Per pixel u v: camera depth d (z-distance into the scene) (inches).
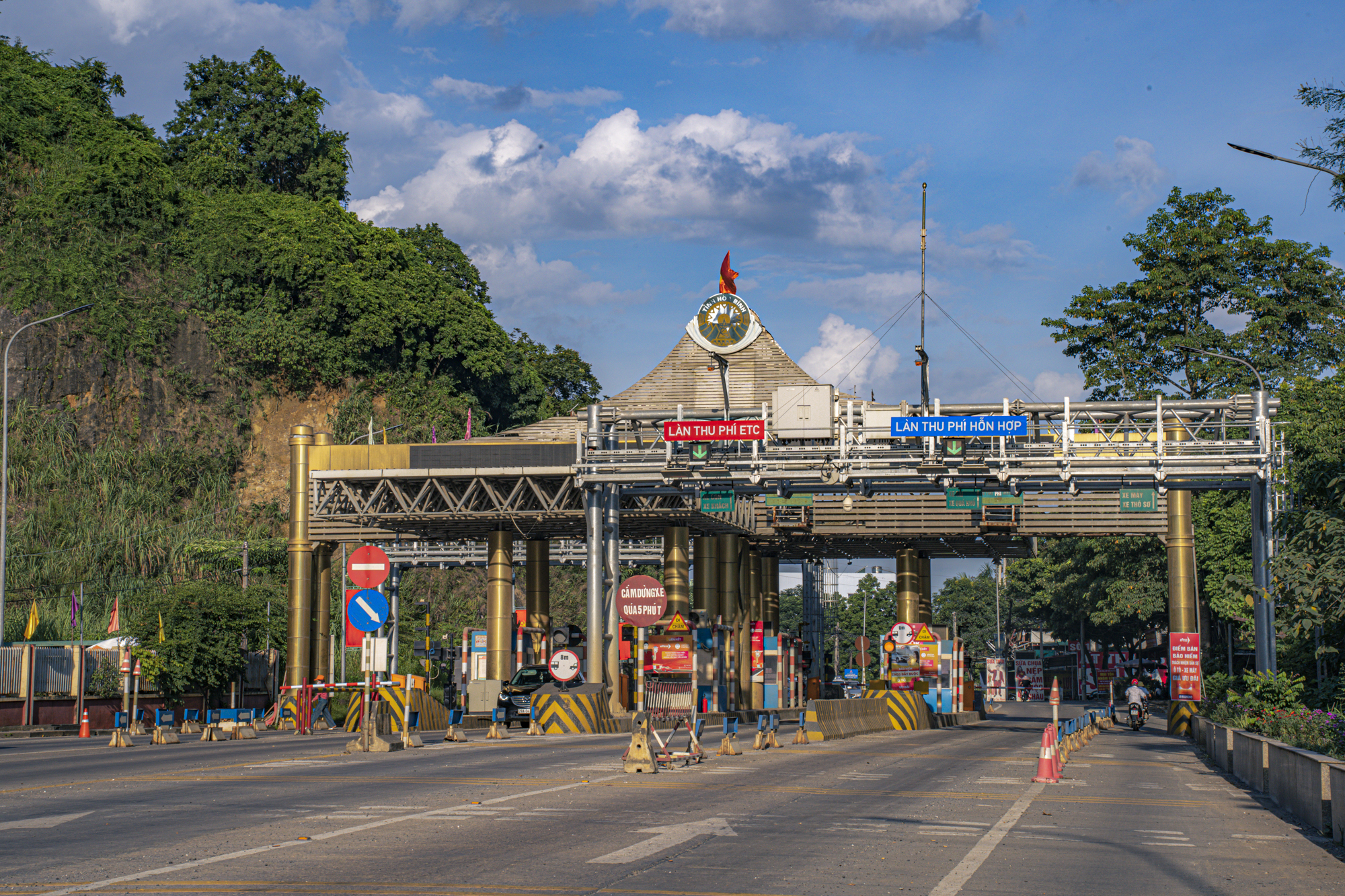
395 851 388.5
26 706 1649.9
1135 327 2640.3
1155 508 1449.3
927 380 1664.6
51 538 2871.6
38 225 3432.6
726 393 1453.0
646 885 333.1
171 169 4042.8
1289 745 631.8
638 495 1675.7
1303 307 2539.4
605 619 1577.3
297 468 1916.8
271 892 314.0
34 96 3644.2
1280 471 1330.0
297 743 1102.4
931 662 1936.5
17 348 3189.0
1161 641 4323.3
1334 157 1087.0
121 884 324.5
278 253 3826.3
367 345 3863.2
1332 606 1036.5
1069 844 445.4
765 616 2573.8
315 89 4490.7
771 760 881.5
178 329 3560.5
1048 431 1456.7
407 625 3240.7
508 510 1712.6
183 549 3075.8
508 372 4421.8
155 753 951.0
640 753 729.0
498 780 658.8
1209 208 2667.3
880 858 397.1
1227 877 384.8
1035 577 4805.6
